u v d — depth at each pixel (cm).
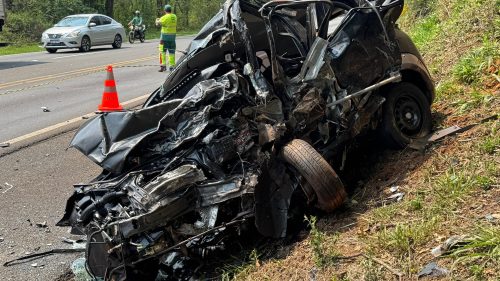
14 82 1341
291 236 445
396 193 452
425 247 353
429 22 1027
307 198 442
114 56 2014
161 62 1522
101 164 442
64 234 530
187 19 5581
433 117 586
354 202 461
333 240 399
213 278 425
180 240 421
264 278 394
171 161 439
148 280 438
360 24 524
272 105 475
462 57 677
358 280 344
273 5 513
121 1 4862
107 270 409
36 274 464
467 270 316
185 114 457
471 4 810
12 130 864
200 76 517
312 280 367
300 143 452
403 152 530
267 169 445
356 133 515
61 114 966
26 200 602
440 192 415
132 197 414
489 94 556
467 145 480
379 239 372
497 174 408
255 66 484
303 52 542
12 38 3011
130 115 462
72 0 3653
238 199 440
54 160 726
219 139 447
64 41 2220
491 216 359
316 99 492
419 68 567
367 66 521
